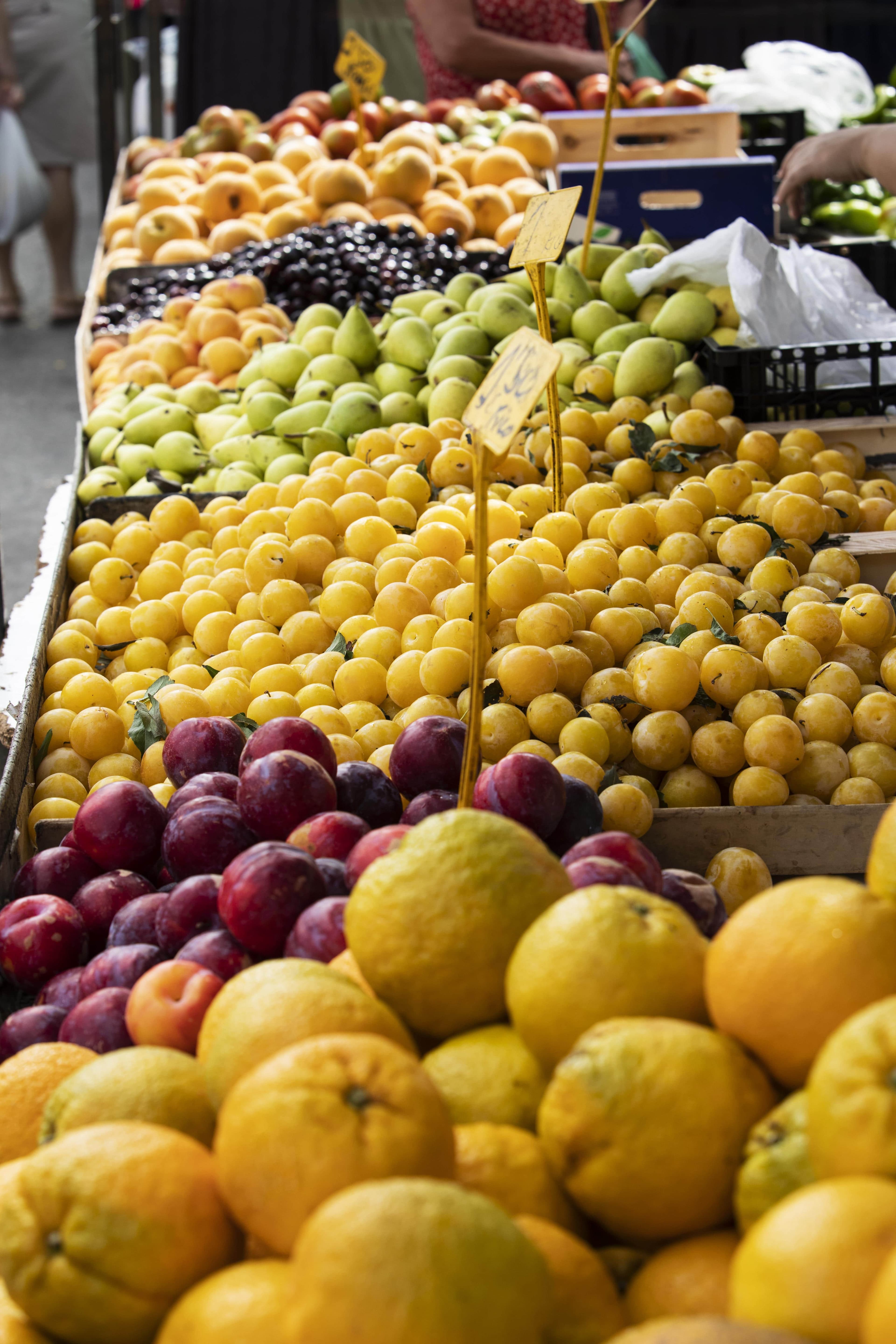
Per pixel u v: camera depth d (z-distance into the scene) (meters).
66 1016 1.31
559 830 1.48
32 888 1.56
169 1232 0.85
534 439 2.83
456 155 5.18
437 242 4.21
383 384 3.36
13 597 4.82
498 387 1.35
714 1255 0.88
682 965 0.98
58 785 2.00
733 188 4.24
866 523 2.63
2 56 7.21
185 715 2.03
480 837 1.06
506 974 1.03
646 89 5.88
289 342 3.67
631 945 0.97
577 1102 0.88
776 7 8.60
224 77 7.87
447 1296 0.71
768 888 1.66
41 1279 0.85
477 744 1.38
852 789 1.85
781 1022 0.90
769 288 3.24
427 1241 0.72
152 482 3.19
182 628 2.45
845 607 2.11
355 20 7.80
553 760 1.82
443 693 1.99
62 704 2.19
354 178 4.69
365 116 5.60
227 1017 1.01
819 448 2.89
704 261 3.34
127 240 5.11
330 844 1.37
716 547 2.39
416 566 2.23
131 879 1.52
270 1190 0.83
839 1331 0.70
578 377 3.18
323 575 2.43
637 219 4.27
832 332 3.27
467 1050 1.03
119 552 2.71
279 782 1.41
